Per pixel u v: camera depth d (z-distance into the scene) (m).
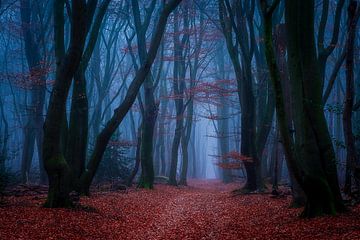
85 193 17.70
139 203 18.02
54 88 13.21
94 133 33.75
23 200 14.98
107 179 27.78
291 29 12.73
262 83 24.11
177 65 32.31
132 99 17.53
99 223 12.20
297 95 12.66
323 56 17.53
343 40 34.75
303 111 12.34
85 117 18.41
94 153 17.70
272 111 23.45
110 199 17.67
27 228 10.09
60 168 13.34
